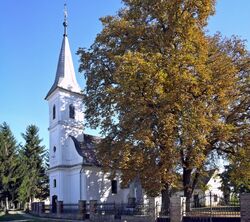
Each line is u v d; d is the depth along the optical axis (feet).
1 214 165.27
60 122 152.87
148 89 84.28
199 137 82.17
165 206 92.63
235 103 99.30
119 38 103.91
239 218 66.95
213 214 71.51
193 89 86.22
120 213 99.91
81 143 154.20
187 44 88.33
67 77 158.51
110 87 97.25
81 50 115.75
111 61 109.09
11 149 206.80
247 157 93.81
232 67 92.48
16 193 202.28
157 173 85.35
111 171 104.42
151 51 93.81
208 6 92.89
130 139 90.43
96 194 144.46
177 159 86.69
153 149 87.81
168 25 94.84
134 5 100.68
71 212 129.80
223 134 88.58
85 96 115.44
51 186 156.76
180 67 87.04
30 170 231.50
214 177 138.92
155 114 85.76
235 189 148.25
